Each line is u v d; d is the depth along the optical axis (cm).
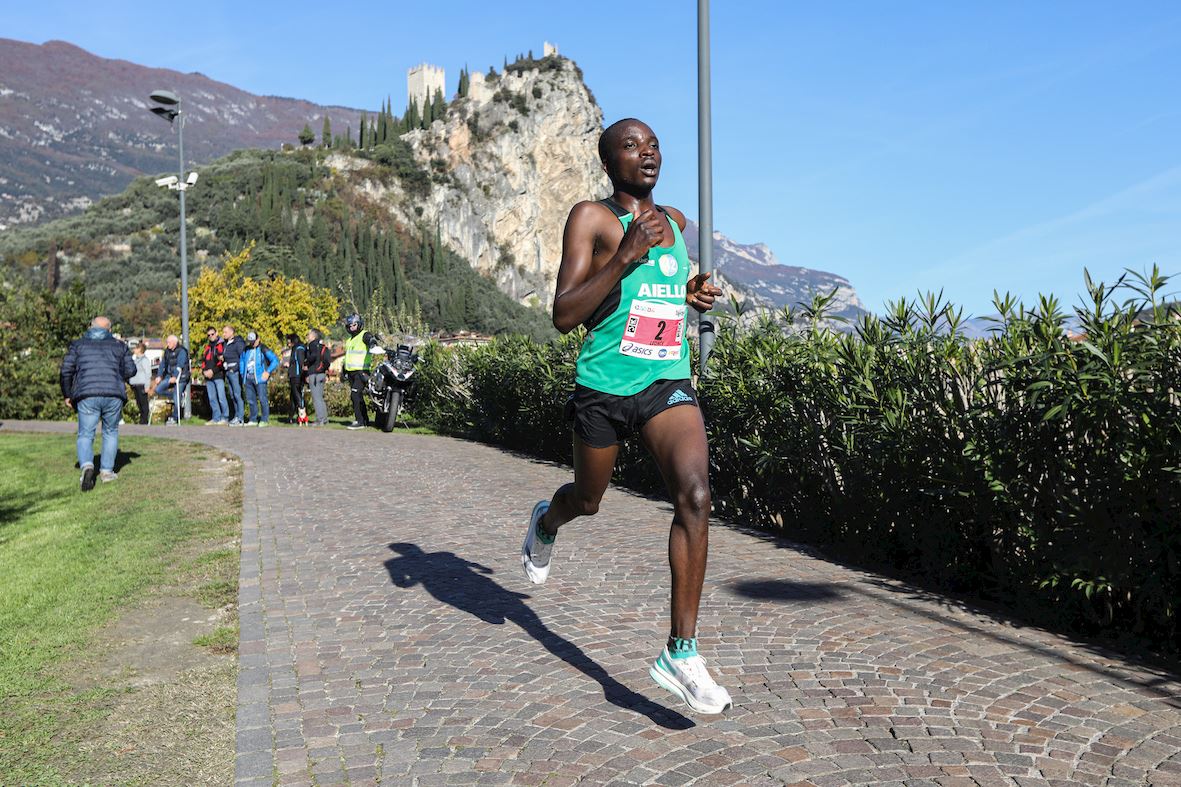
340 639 440
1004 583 485
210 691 377
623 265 290
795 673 378
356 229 18275
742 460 725
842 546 623
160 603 516
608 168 330
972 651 405
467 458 1163
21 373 2083
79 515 793
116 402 962
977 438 481
